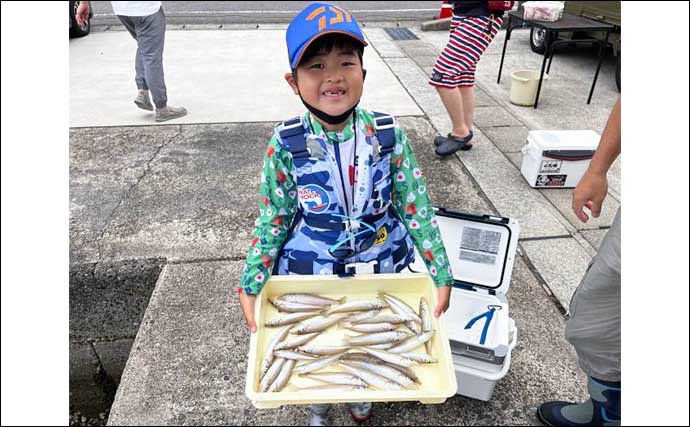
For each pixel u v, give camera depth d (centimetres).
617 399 154
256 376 139
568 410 171
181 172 341
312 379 145
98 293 253
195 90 488
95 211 297
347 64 133
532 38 626
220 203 308
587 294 141
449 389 132
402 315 160
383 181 151
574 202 159
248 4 916
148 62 389
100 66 556
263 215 154
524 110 447
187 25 741
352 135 145
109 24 743
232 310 227
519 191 317
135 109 443
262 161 357
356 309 162
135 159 357
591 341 146
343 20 129
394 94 477
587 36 573
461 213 200
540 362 200
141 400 186
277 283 161
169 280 244
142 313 257
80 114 429
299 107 451
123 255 261
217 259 259
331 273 164
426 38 690
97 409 254
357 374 146
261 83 509
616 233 133
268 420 180
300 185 150
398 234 168
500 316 180
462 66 324
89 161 353
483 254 204
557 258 257
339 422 178
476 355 165
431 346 153
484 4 308
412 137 388
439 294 153
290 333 156
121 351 261
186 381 193
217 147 377
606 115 437
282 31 709
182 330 216
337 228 155
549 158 306
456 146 350
